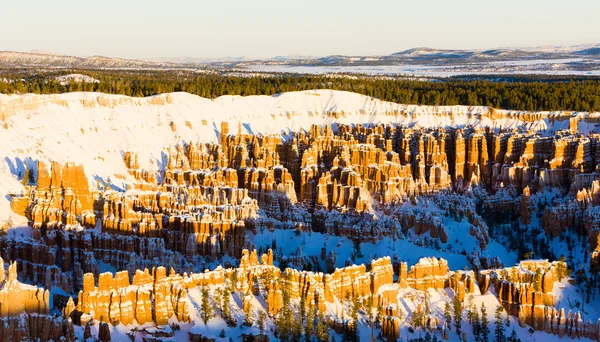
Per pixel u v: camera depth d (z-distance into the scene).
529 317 194.50
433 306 199.12
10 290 162.75
